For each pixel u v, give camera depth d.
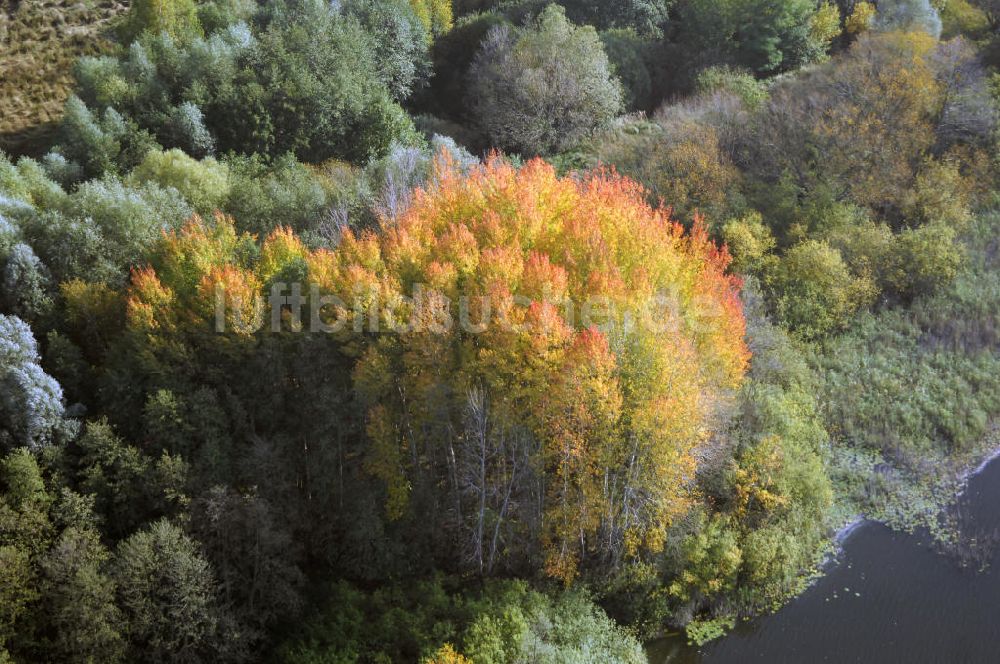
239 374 37.53
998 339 51.31
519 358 35.06
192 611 31.22
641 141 65.12
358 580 37.03
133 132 53.47
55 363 36.72
